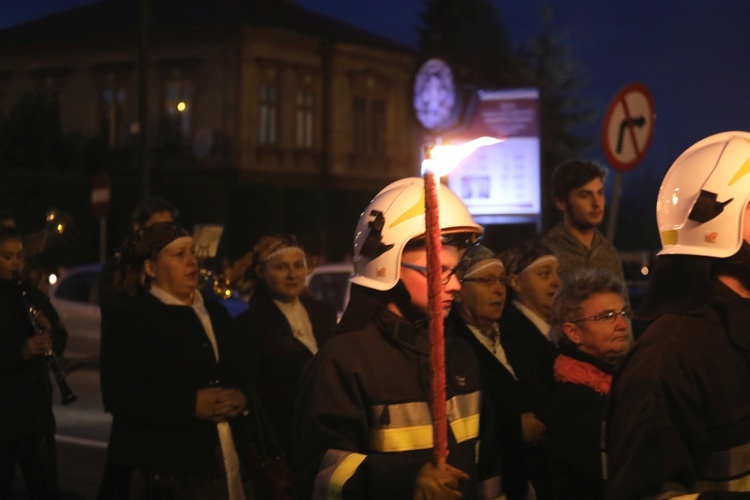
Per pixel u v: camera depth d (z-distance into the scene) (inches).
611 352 153.3
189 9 1692.9
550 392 175.3
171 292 198.4
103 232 812.6
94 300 565.9
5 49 1790.1
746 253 115.3
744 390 108.9
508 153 581.3
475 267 178.1
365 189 1627.7
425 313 128.6
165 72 1662.2
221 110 1624.0
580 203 239.8
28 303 236.4
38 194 1182.9
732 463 108.0
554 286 198.8
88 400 475.2
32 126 1333.7
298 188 1489.9
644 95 337.7
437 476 114.9
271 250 220.7
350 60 1774.1
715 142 119.3
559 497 150.8
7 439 227.9
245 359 205.2
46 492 239.5
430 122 548.1
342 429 123.7
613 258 247.0
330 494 120.7
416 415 125.2
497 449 137.7
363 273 130.6
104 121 1701.5
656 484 107.3
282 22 1706.4
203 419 190.1
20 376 231.3
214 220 1363.2
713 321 111.4
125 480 191.2
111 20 1743.4
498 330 183.2
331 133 1737.2
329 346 128.0
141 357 191.2
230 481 192.9
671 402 108.5
